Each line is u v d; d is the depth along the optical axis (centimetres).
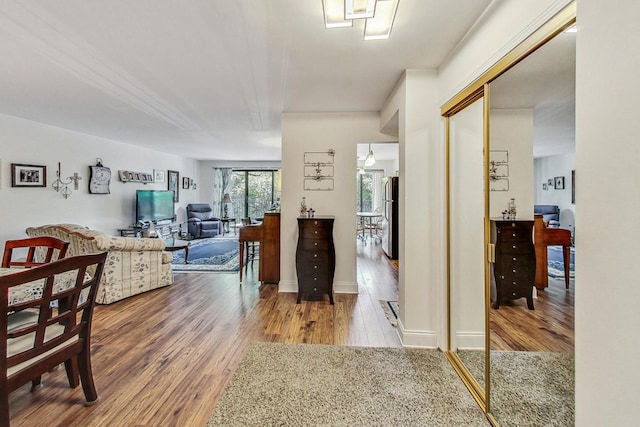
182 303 357
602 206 83
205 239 854
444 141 242
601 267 84
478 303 214
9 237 420
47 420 168
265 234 441
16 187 428
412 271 253
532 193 151
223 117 423
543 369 152
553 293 146
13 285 133
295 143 400
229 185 991
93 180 557
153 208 705
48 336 171
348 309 342
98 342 259
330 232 360
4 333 134
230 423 167
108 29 196
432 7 172
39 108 379
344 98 335
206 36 205
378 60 237
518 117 156
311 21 186
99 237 336
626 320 76
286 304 356
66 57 237
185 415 173
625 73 76
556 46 128
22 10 174
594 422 86
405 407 180
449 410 178
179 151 770
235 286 427
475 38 187
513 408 164
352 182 400
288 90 309
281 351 245
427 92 250
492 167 176
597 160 85
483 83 178
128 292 372
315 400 185
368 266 553
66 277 196
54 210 485
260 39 208
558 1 119
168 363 227
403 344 255
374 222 950
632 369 75
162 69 259
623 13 77
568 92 124
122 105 364
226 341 262
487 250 181
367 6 159
